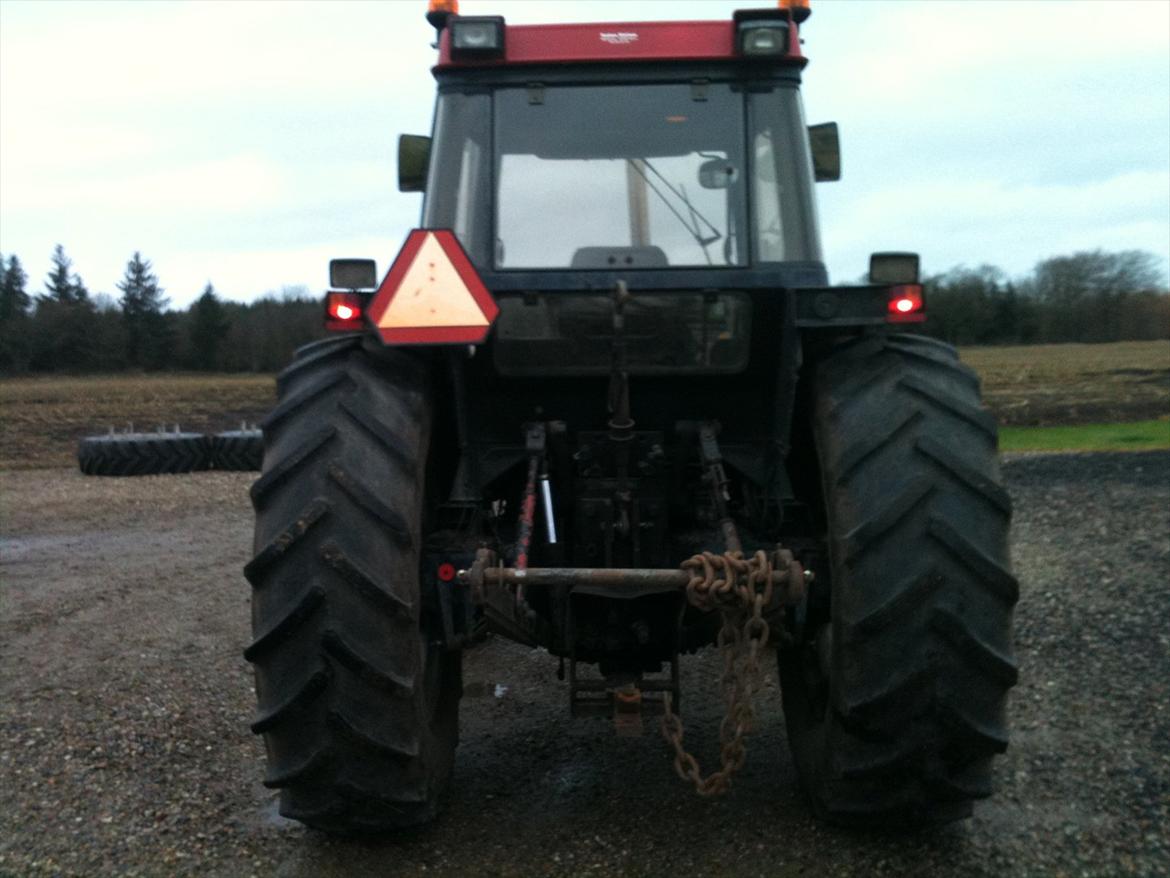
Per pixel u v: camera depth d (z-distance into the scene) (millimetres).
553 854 3490
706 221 3754
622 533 3672
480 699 5145
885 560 3061
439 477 4164
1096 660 5184
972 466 3137
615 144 3793
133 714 4910
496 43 3740
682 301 3746
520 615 3432
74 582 8102
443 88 3848
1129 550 7234
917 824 3395
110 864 3479
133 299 72812
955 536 3037
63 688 5328
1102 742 4223
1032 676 5043
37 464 19078
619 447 3607
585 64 3787
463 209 3795
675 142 3783
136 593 7617
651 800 3898
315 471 3170
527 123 3812
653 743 4500
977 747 3088
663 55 3758
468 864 3434
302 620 3062
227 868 3445
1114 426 17125
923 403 3260
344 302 3482
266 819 3801
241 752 4473
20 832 3711
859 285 3359
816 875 3283
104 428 28234
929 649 3020
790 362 3541
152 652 6008
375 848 3555
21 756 4395
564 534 3951
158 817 3820
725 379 3822
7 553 9586
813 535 3822
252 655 3129
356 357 3504
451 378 3912
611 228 3770
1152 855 3348
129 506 12648
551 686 5332
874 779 3217
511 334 3797
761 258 3721
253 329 73625
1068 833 3502
